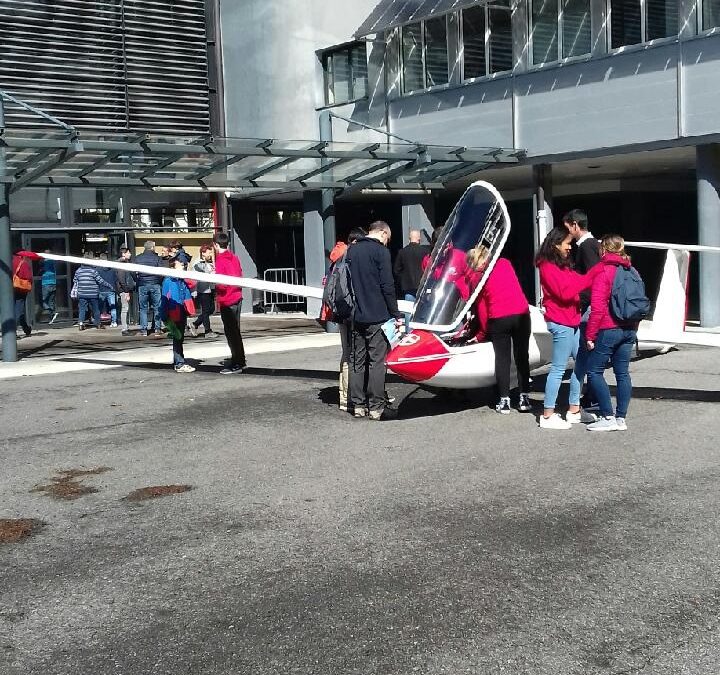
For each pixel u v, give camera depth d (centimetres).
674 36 1703
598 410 931
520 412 962
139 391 1188
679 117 1703
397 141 2258
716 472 699
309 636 434
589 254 926
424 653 413
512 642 421
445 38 2122
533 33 1944
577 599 468
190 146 1512
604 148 1833
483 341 977
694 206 2741
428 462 759
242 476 734
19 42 2267
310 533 584
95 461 807
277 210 2861
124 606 478
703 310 1720
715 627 431
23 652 428
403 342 929
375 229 934
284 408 1028
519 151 1969
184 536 588
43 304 2288
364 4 2511
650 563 514
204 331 2050
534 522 592
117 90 2439
